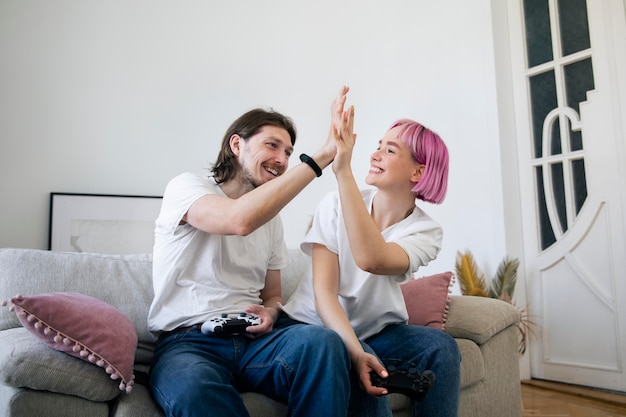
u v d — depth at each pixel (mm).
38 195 3531
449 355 1439
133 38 3896
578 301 3100
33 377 1061
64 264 1585
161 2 4000
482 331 1867
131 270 1656
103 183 3691
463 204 3580
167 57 3965
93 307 1233
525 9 3490
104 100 3770
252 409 1224
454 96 3672
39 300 1129
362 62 4273
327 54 4340
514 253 3340
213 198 1311
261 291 1651
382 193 1539
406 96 3975
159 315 1389
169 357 1219
